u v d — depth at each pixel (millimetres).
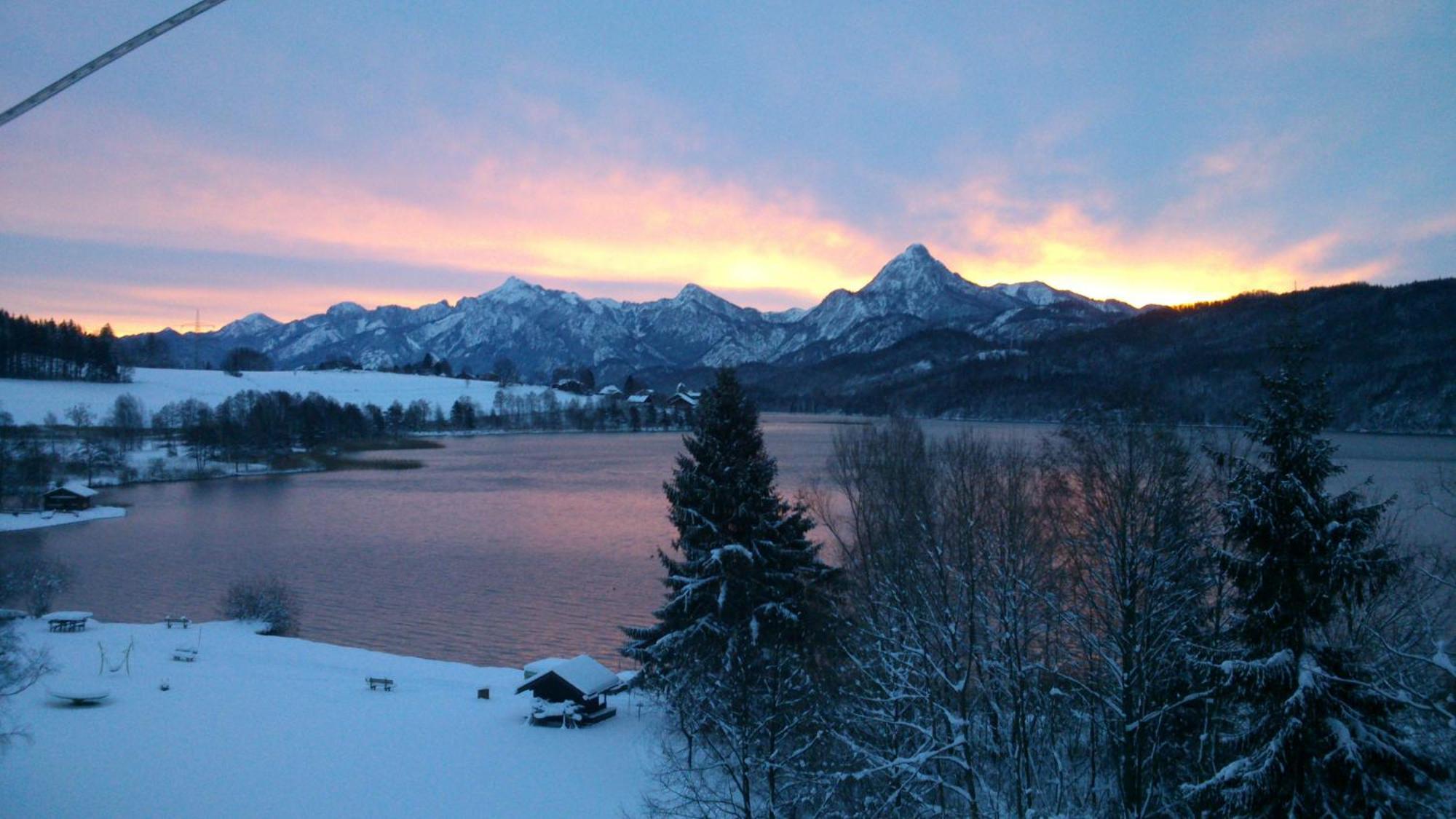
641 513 115938
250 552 90625
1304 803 17188
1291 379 18219
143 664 53938
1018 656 23547
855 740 27719
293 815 33625
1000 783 24719
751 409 35375
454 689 49719
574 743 40750
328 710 45875
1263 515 17781
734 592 31547
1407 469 90188
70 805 34281
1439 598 28969
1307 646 17906
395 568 81750
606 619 64938
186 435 194000
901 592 28922
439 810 33906
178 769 37844
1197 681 23000
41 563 77812
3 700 45000
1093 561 26031
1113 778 25031
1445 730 21203
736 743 27016
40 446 150875
